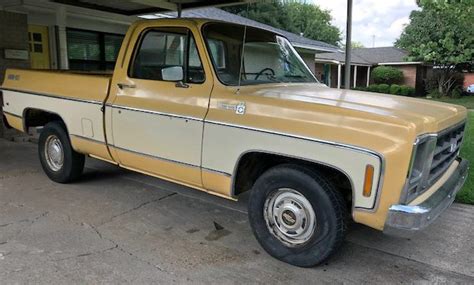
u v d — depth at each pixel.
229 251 3.51
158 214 4.32
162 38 3.87
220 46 3.67
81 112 4.60
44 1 7.50
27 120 5.50
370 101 3.32
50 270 3.11
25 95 5.33
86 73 4.88
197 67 3.62
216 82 3.52
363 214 2.83
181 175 3.79
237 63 3.72
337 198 3.02
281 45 4.30
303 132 2.98
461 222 4.25
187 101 3.64
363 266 3.31
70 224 3.99
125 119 4.12
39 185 5.19
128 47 4.15
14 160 6.45
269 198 3.33
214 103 3.48
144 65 4.04
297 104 3.12
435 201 2.93
